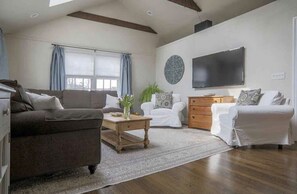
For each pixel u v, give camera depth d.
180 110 4.51
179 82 5.52
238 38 4.00
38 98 1.69
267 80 3.50
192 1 4.57
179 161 2.23
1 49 3.81
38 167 1.59
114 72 5.66
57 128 1.65
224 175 1.85
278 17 3.36
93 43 5.34
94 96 4.87
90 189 1.57
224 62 4.23
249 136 2.79
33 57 4.61
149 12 5.61
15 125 1.46
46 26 4.73
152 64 6.37
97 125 1.86
